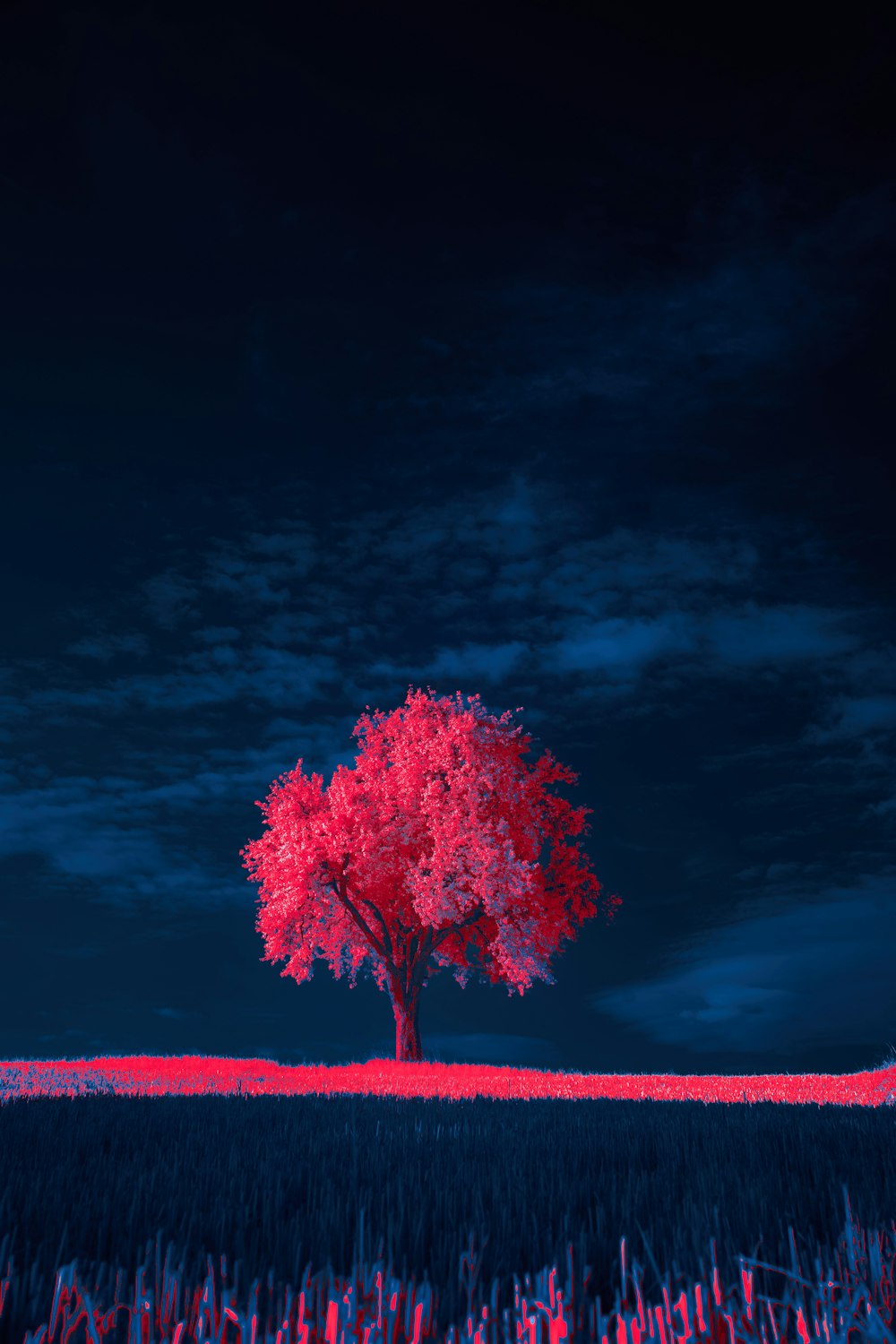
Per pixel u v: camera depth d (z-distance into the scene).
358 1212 2.51
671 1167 3.63
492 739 32.06
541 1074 21.81
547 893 32.84
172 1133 4.80
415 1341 1.74
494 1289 1.87
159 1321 1.79
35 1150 4.07
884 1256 2.25
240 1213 2.63
